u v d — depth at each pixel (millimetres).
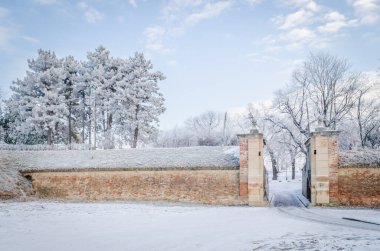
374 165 29547
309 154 34188
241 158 32219
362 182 29766
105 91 59188
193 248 13477
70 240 15172
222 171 32625
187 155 35531
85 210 27125
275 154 72438
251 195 31516
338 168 30250
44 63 59469
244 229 18141
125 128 58562
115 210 27234
